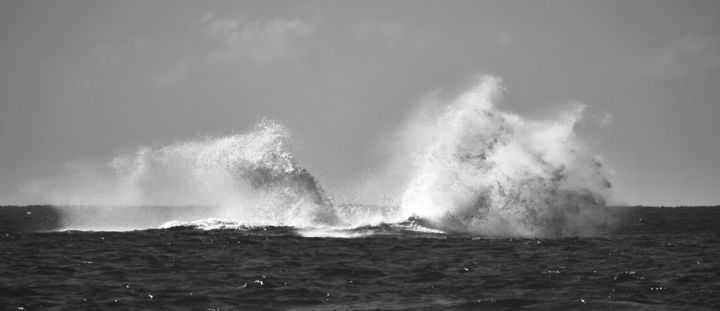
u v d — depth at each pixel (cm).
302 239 16125
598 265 12875
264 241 15750
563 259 13625
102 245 15238
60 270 11975
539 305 9456
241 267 12325
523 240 16725
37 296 9812
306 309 9344
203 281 11012
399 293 10319
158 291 10231
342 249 14662
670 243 16762
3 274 11525
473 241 16312
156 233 17250
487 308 9369
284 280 11131
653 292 10312
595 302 9600
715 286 10725
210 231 17412
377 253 14175
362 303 9675
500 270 12250
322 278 11406
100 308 9162
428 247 15150
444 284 10975
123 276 11444
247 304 9562
